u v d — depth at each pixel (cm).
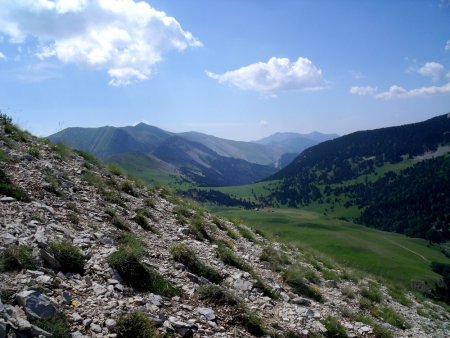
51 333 758
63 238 1205
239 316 1181
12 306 791
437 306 3027
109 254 1220
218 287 1277
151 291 1144
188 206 2603
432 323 2275
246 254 2034
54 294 906
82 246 1227
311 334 1273
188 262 1451
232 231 2397
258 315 1273
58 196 1630
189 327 995
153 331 893
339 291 2064
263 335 1152
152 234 1688
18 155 1894
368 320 1644
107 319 885
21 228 1166
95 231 1416
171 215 2139
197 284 1322
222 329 1079
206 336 1003
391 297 2592
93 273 1090
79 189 1850
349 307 1831
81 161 2420
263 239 2695
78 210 1570
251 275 1656
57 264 1047
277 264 1994
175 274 1330
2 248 991
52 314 814
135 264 1172
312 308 1575
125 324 871
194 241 1823
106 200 1866
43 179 1714
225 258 1706
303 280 1864
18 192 1435
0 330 684
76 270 1077
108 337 827
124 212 1800
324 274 2317
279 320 1309
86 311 893
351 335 1425
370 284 2627
